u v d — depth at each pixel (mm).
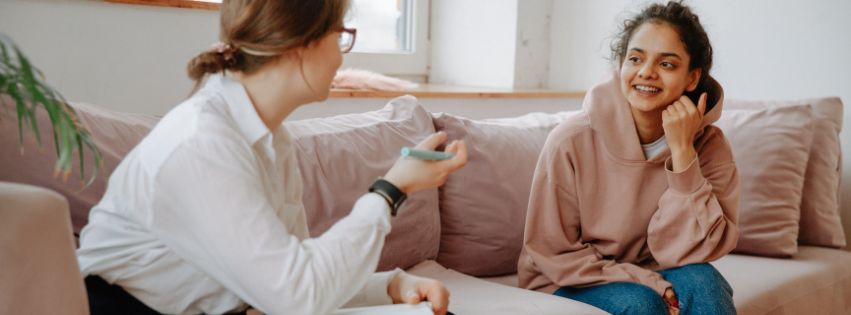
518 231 1771
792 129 2066
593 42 2748
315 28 922
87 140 884
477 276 1764
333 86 2150
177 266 957
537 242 1577
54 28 1682
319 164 1501
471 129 1779
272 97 967
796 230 2010
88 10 1726
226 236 860
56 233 820
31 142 1157
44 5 1661
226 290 984
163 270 956
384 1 2762
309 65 952
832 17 2287
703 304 1400
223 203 862
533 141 1903
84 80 1742
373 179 1568
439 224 1703
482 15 2799
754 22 2451
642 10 1616
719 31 2537
